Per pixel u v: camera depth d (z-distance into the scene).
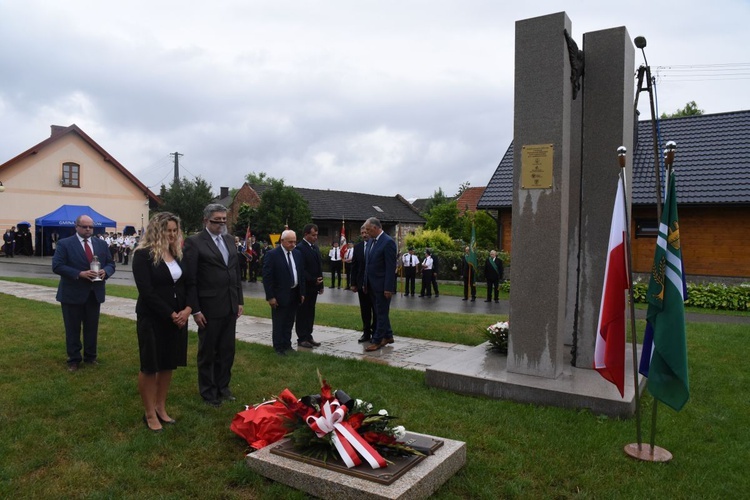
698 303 16.91
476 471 4.16
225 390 5.82
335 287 22.59
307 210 34.59
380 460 3.74
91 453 4.37
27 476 4.03
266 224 33.06
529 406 5.55
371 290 8.55
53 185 39.16
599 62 6.50
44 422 5.03
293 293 7.98
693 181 19.48
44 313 11.02
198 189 43.75
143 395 4.88
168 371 5.10
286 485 3.87
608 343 4.62
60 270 6.77
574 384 5.72
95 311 7.10
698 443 4.74
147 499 3.74
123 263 34.38
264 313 12.20
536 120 5.87
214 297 5.61
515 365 6.10
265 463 3.98
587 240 6.51
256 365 7.12
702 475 4.14
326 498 3.66
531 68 5.88
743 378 6.81
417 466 3.83
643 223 19.97
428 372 6.27
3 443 4.52
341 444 3.85
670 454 4.46
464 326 10.46
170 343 4.94
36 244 37.81
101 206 41.22
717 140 20.86
